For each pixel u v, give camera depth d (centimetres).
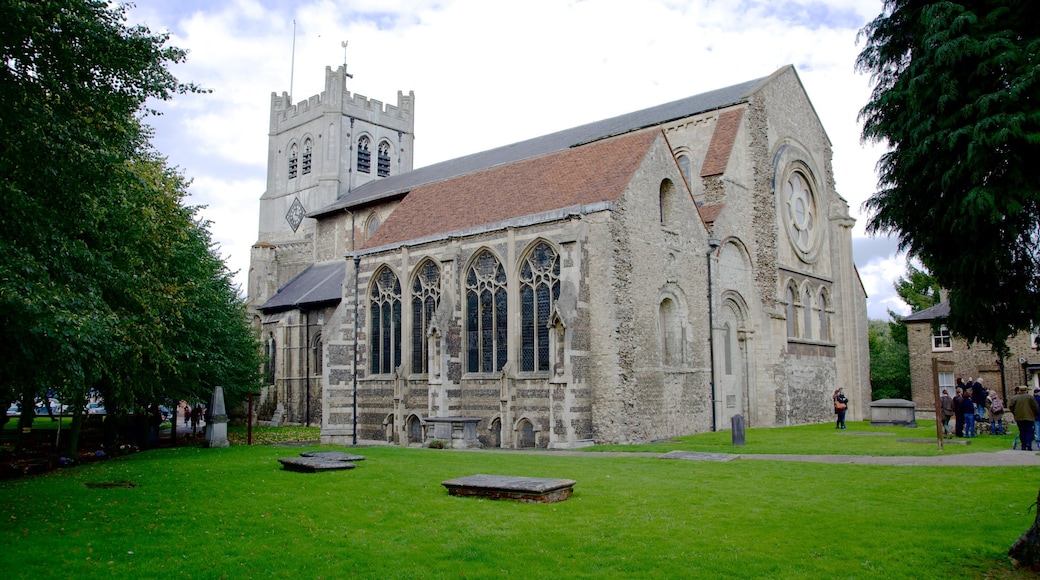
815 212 5153
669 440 3250
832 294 5272
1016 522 1354
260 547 1294
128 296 2442
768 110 4691
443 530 1391
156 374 3166
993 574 1096
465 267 3656
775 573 1112
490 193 3997
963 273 1412
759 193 4388
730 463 2248
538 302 3375
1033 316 1393
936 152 1380
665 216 3700
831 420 5009
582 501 1631
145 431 3872
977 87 1341
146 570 1161
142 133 2769
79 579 1116
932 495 1625
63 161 1664
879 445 2780
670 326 3634
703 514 1488
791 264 4788
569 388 3084
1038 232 1365
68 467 2750
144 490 1900
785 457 2431
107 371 2383
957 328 1519
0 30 1509
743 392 4188
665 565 1157
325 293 5581
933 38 1355
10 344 1712
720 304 3997
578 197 3416
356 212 6066
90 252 1934
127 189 2178
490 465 2269
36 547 1293
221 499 1744
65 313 1589
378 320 4141
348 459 2314
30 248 1720
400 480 1969
